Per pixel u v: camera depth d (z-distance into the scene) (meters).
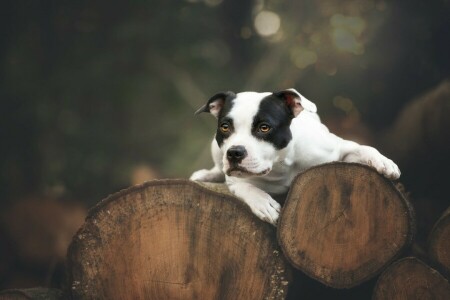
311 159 4.41
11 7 9.55
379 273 4.23
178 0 10.46
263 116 4.12
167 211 4.31
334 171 4.14
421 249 4.77
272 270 4.18
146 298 4.34
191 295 4.29
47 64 9.86
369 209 4.13
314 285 4.84
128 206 4.35
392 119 8.95
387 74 8.87
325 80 9.77
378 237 4.13
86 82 9.98
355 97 9.53
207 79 10.77
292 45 10.32
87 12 10.06
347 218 4.14
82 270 4.38
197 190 4.28
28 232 7.36
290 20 10.44
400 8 8.55
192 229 4.29
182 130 10.58
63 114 9.88
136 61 10.30
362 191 4.13
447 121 6.84
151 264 4.33
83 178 9.79
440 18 8.16
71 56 10.00
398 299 4.21
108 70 10.13
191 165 10.30
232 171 4.05
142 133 10.45
